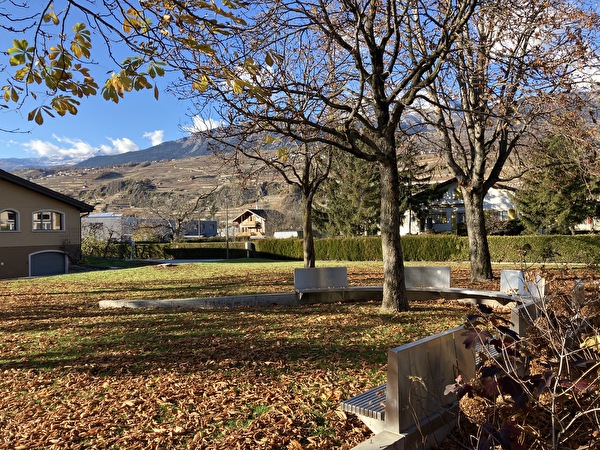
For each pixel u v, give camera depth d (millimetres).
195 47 3803
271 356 6738
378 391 4316
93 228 49062
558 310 4035
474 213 16516
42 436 4340
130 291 17875
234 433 4203
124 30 4078
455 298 11625
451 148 16328
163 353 7305
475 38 10859
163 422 4535
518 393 3000
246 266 28891
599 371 3074
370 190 41062
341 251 36875
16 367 6973
